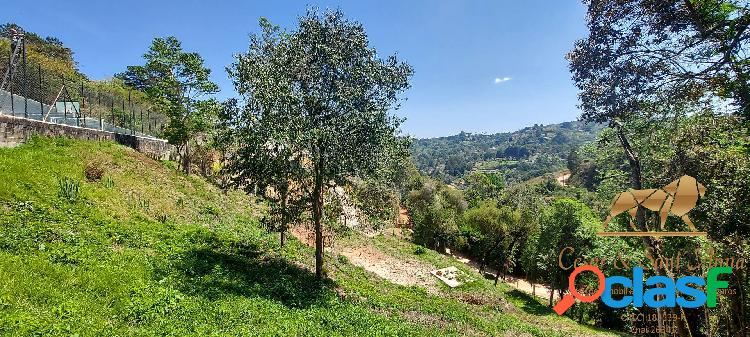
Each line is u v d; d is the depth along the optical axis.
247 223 29.78
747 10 8.45
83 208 17.91
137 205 22.12
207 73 36.66
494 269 61.00
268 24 19.19
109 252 14.33
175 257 16.34
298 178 19.42
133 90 65.38
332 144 17.88
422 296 27.55
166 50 35.28
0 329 7.95
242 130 17.42
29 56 52.88
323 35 18.72
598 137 19.77
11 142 20.47
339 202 21.77
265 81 16.84
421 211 70.25
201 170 39.72
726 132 11.31
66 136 25.22
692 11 9.37
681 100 10.91
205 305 12.29
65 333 8.44
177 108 36.06
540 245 37.25
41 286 10.15
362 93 18.56
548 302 38.50
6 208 14.85
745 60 8.77
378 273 34.28
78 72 68.00
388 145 19.55
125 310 10.52
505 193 93.38
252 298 14.40
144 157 31.30
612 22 10.99
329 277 23.31
